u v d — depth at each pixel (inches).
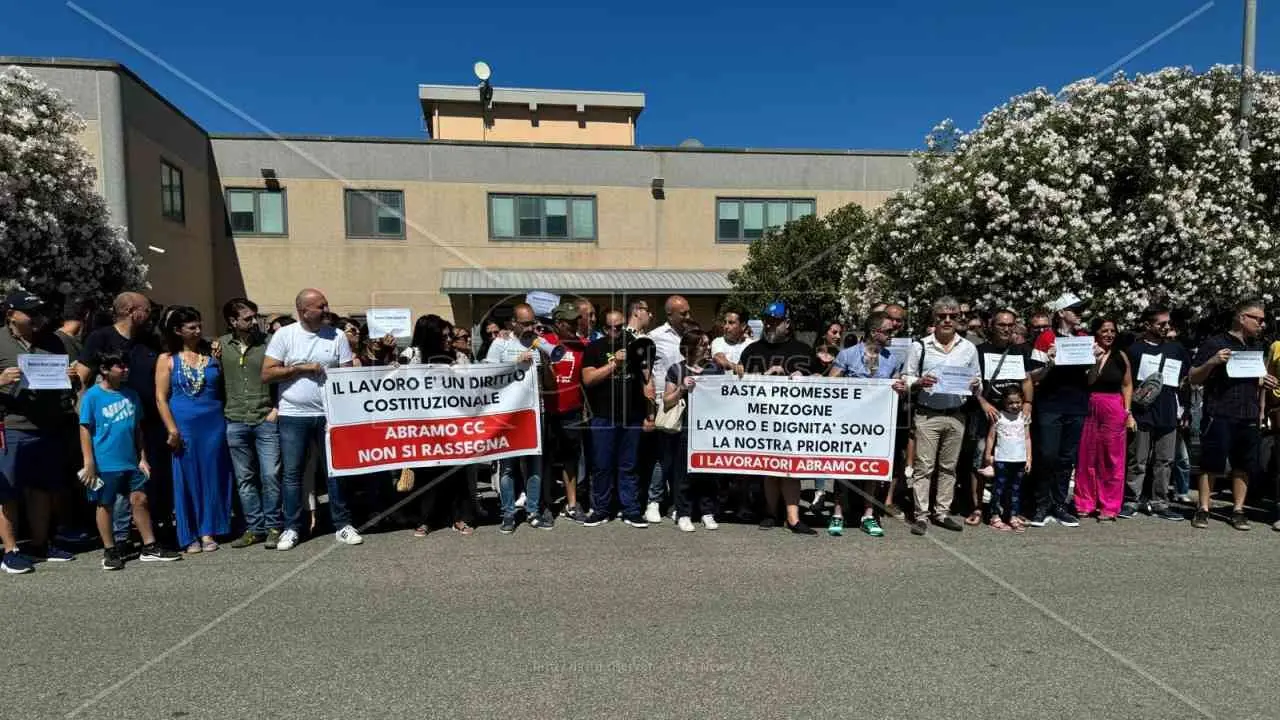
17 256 375.6
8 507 198.4
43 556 213.0
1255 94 387.5
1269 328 374.0
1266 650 153.3
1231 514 255.3
